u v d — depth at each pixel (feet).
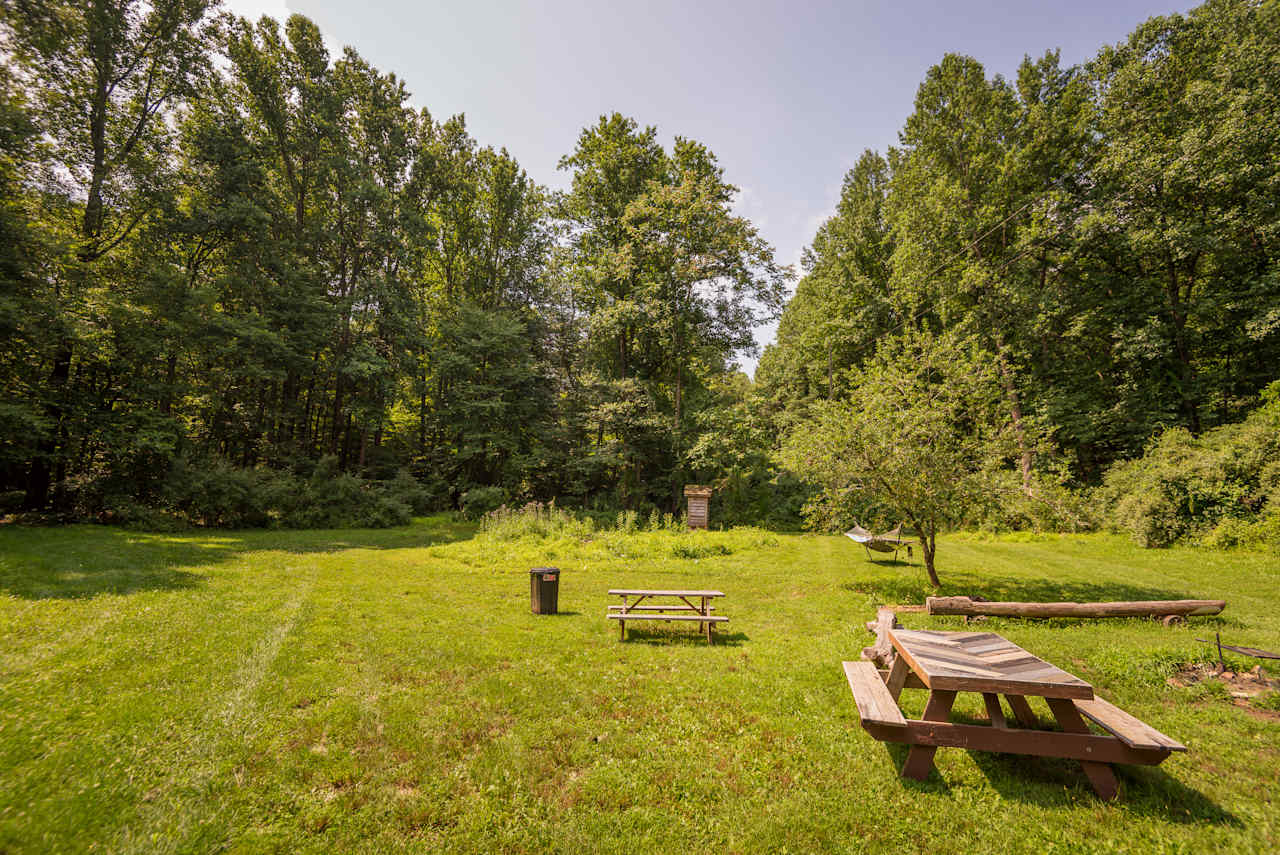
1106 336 71.92
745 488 80.79
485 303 106.93
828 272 108.17
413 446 107.04
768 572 39.45
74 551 35.99
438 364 90.53
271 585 30.66
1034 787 11.48
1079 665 18.31
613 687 16.96
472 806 10.76
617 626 24.38
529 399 93.81
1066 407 73.20
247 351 68.39
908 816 10.57
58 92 52.95
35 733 12.76
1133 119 65.92
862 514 32.30
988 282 74.79
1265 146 56.65
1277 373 63.41
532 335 100.07
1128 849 9.59
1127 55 69.41
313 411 98.78
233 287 70.74
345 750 12.79
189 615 23.21
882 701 12.79
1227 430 49.49
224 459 64.54
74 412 49.80
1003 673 11.60
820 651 20.48
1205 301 62.03
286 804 10.69
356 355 82.58
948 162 82.07
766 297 87.40
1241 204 59.88
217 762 12.00
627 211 82.99
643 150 90.89
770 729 14.20
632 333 91.97
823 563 43.39
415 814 10.41
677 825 10.25
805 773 12.15
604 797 11.11
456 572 38.55
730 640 22.41
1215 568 36.42
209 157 68.54
